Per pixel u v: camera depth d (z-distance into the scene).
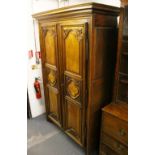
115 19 1.46
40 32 1.95
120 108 1.46
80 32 1.35
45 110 2.62
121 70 1.44
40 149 1.89
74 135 1.88
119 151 1.42
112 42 1.50
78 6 1.23
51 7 2.23
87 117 1.58
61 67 1.74
